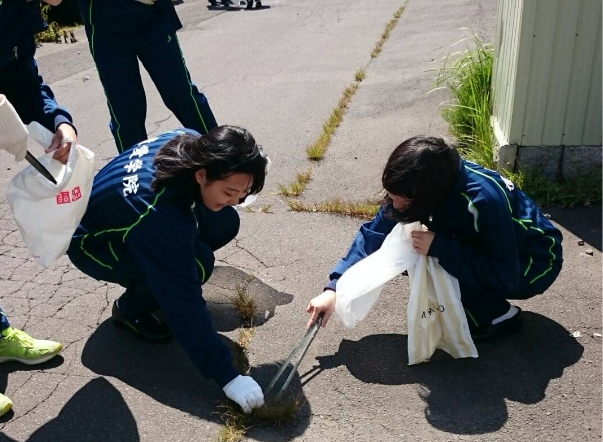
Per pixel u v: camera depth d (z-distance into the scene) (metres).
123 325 2.74
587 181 3.64
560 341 2.56
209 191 2.21
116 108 3.44
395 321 2.74
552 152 3.67
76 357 2.60
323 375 2.44
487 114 4.27
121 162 2.49
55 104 2.57
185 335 2.25
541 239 2.56
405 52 7.42
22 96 2.54
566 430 2.14
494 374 2.41
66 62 8.42
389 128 4.95
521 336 2.61
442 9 10.28
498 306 2.56
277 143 4.84
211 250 2.66
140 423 2.24
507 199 2.40
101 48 3.33
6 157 4.84
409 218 2.31
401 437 2.13
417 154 2.21
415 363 2.46
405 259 2.42
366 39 8.52
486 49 5.19
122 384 2.44
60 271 3.23
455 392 2.33
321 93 6.07
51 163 2.30
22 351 2.54
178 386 2.42
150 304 2.65
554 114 3.59
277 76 6.88
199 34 10.36
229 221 2.81
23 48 2.44
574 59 3.46
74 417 2.28
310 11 12.00
